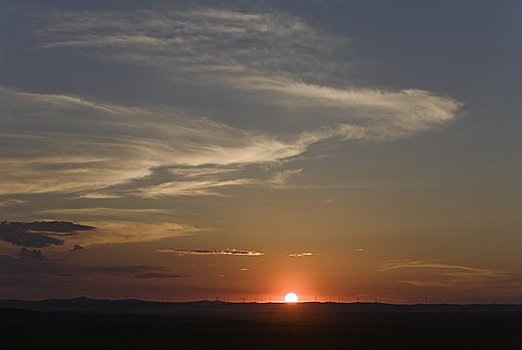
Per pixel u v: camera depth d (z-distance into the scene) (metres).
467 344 89.75
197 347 81.25
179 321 166.38
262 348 80.62
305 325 149.00
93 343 84.44
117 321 155.88
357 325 153.12
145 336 100.12
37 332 102.88
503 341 96.38
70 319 160.12
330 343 88.94
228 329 123.19
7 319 144.50
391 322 182.88
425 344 88.88
